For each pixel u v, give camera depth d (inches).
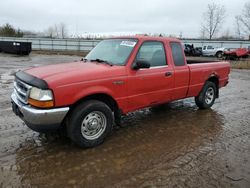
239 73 619.8
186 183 129.1
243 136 191.3
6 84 360.2
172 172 138.8
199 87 240.4
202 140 181.9
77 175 134.0
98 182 128.5
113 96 169.9
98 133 166.6
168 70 204.7
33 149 160.2
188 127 206.7
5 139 172.2
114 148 165.3
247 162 151.6
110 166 143.4
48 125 146.8
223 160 153.3
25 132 184.5
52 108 144.8
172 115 236.8
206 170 141.6
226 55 1090.7
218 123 218.7
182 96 225.9
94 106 159.0
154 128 202.2
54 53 1261.1
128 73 176.6
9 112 227.6
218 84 265.9
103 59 190.7
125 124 209.3
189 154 159.9
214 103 286.0
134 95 182.7
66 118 157.4
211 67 251.1
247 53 1091.9
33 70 168.1
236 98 316.5
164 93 205.3
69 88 148.4
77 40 1528.1
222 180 132.3
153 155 157.5
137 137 183.8
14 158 148.9
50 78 146.9
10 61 761.0
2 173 133.7
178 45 217.9
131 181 129.9
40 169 138.6
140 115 233.6
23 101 153.4
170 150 164.9
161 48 203.0
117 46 195.2
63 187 124.0
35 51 1357.0
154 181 130.3
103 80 162.7
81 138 157.9
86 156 153.9
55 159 149.3
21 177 131.0
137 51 183.9
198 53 1251.2
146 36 197.3
